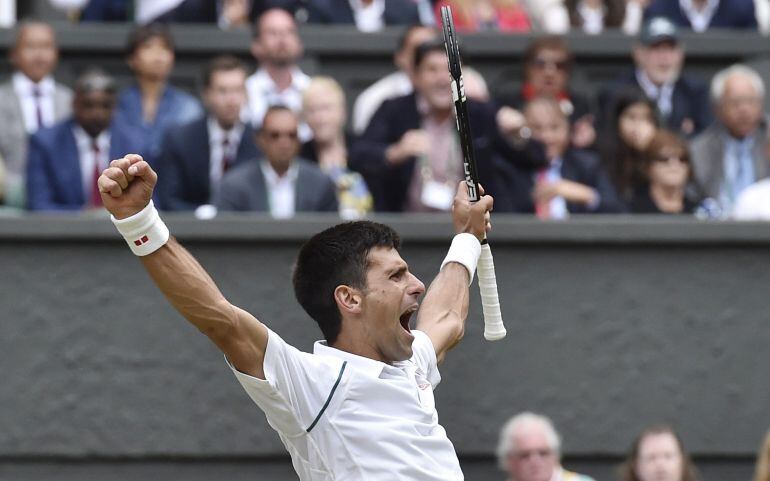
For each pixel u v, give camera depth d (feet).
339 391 46.55
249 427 83.76
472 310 85.66
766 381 87.66
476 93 97.55
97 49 110.73
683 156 95.25
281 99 104.58
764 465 78.79
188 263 44.37
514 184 95.30
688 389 87.25
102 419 83.05
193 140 94.68
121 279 83.66
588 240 86.69
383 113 96.53
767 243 87.81
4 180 95.61
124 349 83.41
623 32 115.34
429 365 51.80
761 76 116.78
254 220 84.28
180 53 111.14
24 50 99.96
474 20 116.26
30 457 83.05
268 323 84.38
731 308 87.81
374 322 47.91
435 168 94.53
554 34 114.11
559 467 82.02
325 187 91.30
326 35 112.37
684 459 79.97
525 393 85.92
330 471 46.55
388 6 116.57
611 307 86.94
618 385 86.74
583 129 101.40
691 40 116.78
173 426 83.41
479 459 85.71
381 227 48.83
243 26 113.60
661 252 87.51
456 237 55.01
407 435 46.68
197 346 83.76
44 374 83.15
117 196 43.27
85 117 95.55
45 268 83.56
